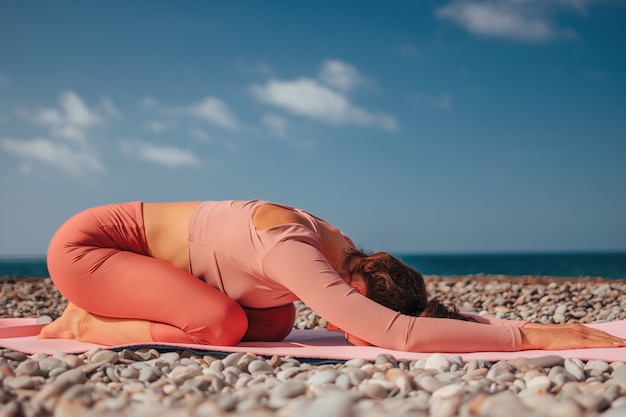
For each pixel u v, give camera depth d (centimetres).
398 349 267
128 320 301
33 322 416
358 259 287
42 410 166
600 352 259
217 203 309
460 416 161
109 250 304
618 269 4244
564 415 156
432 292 901
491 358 254
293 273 269
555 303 688
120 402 173
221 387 211
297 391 191
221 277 298
